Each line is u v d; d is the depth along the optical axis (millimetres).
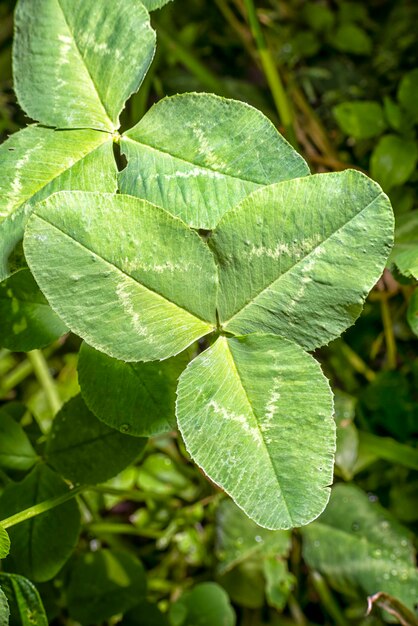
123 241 154
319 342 158
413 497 239
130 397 172
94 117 168
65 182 165
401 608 207
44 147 167
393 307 262
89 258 153
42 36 170
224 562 224
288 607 241
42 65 170
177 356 173
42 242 152
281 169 161
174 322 158
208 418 155
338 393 237
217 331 160
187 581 244
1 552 166
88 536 241
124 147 167
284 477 153
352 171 153
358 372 267
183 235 155
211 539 243
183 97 164
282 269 157
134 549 250
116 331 155
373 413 251
